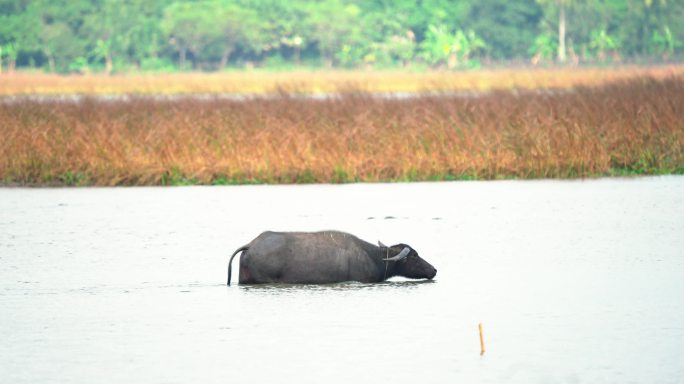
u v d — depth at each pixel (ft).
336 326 124.57
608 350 113.19
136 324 126.82
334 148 300.40
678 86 402.31
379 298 140.05
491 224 205.26
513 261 165.48
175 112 341.82
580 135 300.20
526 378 103.71
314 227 204.64
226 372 106.73
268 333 121.70
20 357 112.88
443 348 114.73
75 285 150.61
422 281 151.84
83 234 198.90
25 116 345.72
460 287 146.61
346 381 103.24
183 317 129.90
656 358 110.01
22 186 290.15
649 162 301.84
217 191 271.69
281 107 355.97
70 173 293.64
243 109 354.95
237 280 153.58
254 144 303.07
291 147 299.17
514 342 116.78
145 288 148.05
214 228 205.26
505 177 294.46
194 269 162.20
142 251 179.11
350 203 241.14
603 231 194.39
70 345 117.60
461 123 315.58
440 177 294.25
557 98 367.86
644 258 166.20
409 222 209.46
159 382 103.91
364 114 322.75
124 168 292.81
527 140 302.66
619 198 242.58
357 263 151.12
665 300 136.36
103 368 108.68
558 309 132.05
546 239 186.39
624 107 331.98
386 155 298.76
